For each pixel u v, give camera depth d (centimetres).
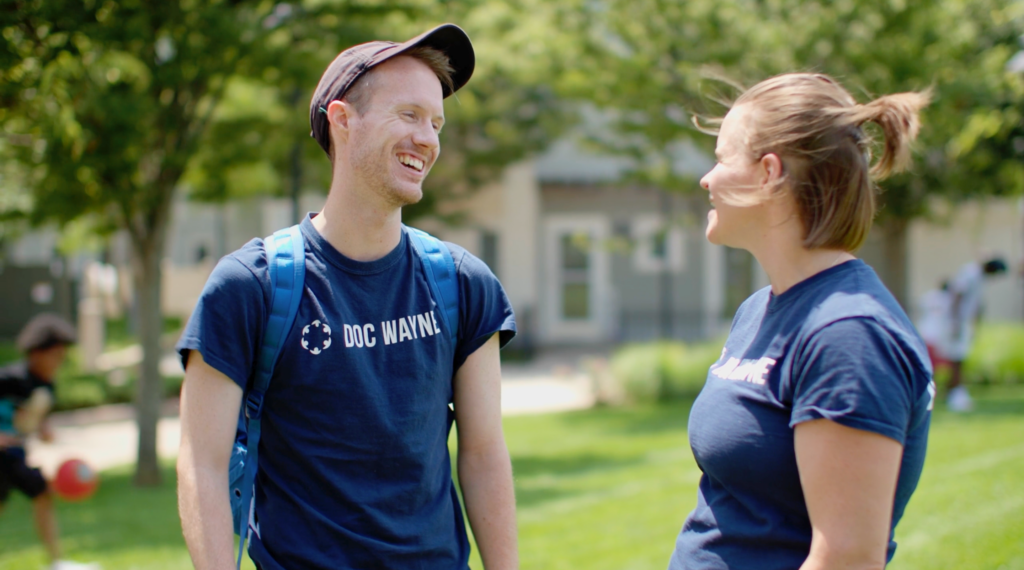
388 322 191
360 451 184
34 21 411
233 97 825
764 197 171
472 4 846
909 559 407
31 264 1639
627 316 1911
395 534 185
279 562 183
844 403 148
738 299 1894
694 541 182
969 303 965
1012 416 870
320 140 198
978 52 980
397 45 193
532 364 1675
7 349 1442
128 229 777
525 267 1831
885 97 173
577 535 519
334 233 192
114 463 945
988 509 480
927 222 1334
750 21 962
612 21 1041
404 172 188
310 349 184
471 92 1391
